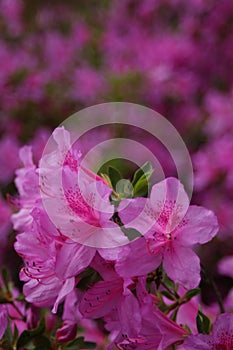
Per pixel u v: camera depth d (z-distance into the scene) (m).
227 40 1.73
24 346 0.85
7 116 1.63
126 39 1.76
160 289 0.85
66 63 1.72
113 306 0.77
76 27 1.84
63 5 2.10
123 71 1.59
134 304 0.76
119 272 0.75
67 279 0.77
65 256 0.75
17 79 1.62
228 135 1.42
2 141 1.58
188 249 0.76
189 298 0.83
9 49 1.83
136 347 0.78
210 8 1.75
